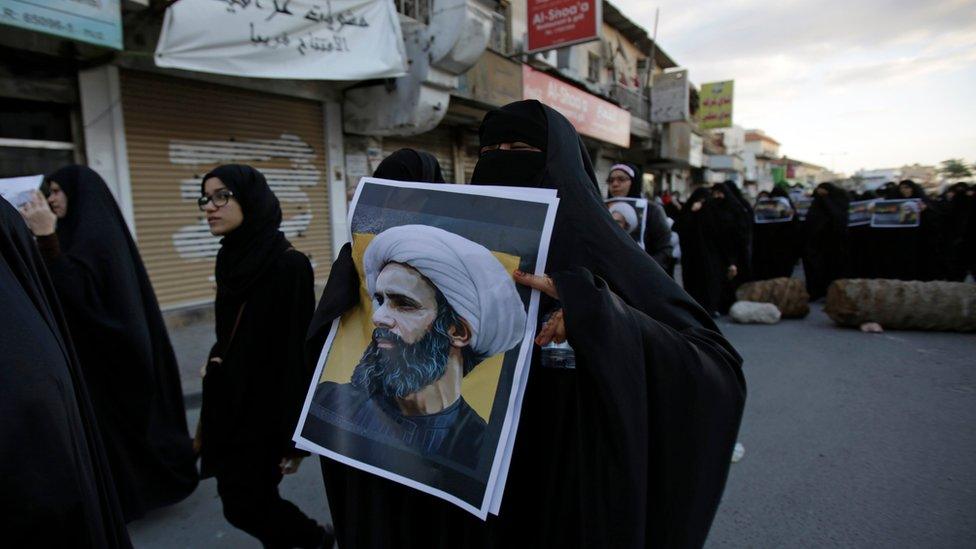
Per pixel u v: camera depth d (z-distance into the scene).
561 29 9.60
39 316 0.95
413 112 7.17
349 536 1.23
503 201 1.16
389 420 1.18
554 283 1.05
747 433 3.63
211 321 6.22
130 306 2.49
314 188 7.57
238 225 2.04
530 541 1.17
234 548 2.58
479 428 1.09
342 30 5.91
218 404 2.06
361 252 1.29
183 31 4.84
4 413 0.79
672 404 1.09
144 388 2.57
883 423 3.74
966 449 3.34
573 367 1.15
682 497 1.12
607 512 1.04
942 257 7.98
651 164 20.39
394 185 1.31
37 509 0.81
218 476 2.06
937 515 2.68
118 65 5.40
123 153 5.52
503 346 1.10
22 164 4.99
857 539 2.52
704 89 24.14
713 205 6.43
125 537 1.25
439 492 1.09
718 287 6.48
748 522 2.67
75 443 0.92
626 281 1.19
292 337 2.02
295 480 3.23
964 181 9.86
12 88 4.81
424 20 8.22
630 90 16.27
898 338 5.94
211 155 6.34
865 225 8.25
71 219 2.51
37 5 3.92
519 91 9.39
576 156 1.29
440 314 1.16
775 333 6.32
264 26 5.31
